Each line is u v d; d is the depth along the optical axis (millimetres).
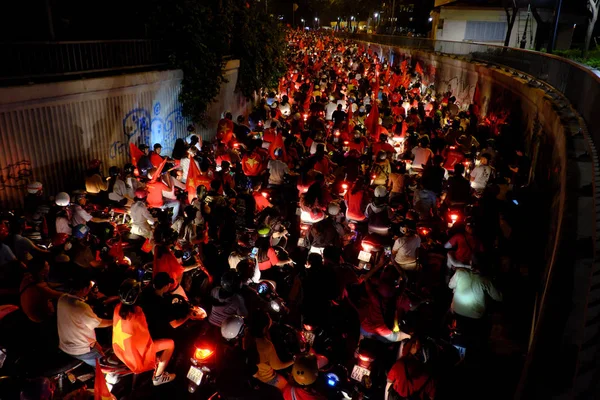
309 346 5215
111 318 6008
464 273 5684
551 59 11883
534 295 7094
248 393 4590
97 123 10953
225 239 7746
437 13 42812
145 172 10367
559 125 8188
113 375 5211
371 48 54406
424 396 4195
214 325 5398
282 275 7598
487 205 8367
